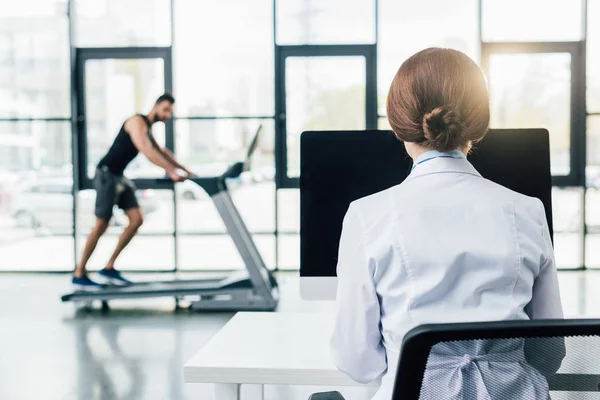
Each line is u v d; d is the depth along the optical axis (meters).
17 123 5.75
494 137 1.27
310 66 5.54
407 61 0.82
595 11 5.38
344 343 0.81
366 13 5.48
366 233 0.78
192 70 5.60
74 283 4.27
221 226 5.71
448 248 0.73
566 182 5.50
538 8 5.41
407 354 0.60
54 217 5.79
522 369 0.65
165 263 5.77
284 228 5.64
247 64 5.57
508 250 0.73
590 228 5.51
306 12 5.51
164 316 3.96
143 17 5.60
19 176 5.77
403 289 0.75
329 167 1.30
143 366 2.88
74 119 5.68
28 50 5.69
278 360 1.01
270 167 5.61
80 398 2.46
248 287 4.07
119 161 4.16
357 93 5.52
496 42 5.44
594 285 4.71
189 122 5.61
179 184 5.68
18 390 2.57
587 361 0.63
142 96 5.65
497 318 0.71
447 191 0.77
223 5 5.55
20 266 5.81
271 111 5.59
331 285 1.29
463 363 0.64
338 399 0.83
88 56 5.66
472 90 0.78
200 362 1.00
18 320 3.86
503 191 0.78
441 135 0.78
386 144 1.30
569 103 5.46
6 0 5.66
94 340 3.37
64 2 5.63
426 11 5.46
